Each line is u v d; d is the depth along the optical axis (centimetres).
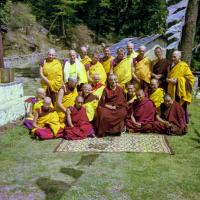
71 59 797
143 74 789
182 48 1096
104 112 698
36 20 3512
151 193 456
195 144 658
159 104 756
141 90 735
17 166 550
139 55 802
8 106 789
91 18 3944
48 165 552
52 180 496
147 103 730
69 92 723
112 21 3828
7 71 845
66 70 794
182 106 761
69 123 693
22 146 647
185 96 754
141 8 3178
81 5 3894
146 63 798
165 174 515
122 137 695
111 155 591
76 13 3919
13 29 2930
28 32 3078
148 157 582
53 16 3606
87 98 743
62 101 721
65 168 538
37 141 677
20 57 2647
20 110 834
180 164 555
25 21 3086
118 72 807
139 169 533
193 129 760
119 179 498
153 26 3108
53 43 3416
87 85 748
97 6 3884
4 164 559
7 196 454
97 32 3959
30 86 1430
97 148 627
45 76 793
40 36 3259
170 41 1617
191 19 1075
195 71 1358
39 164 556
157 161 565
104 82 826
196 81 1158
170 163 557
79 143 658
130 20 3438
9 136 697
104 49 847
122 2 3547
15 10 3038
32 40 3058
